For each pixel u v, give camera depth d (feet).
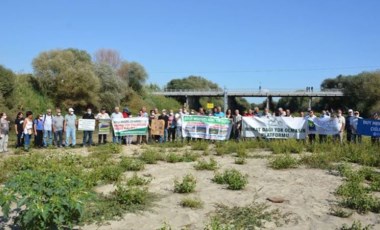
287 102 368.89
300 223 26.13
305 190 34.47
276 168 44.50
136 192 30.63
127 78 251.60
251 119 72.23
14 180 22.24
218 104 406.00
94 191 32.89
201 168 43.96
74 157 49.57
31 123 66.33
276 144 61.31
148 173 42.06
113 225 25.32
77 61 180.75
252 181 37.91
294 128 70.79
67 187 22.38
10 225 24.38
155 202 30.50
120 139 72.54
